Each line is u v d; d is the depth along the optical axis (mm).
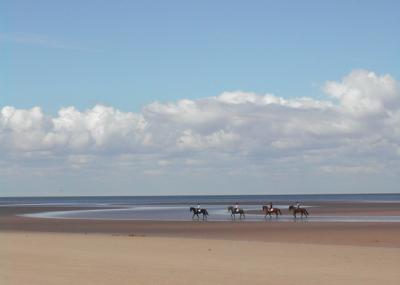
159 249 30922
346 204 134875
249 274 20953
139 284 18672
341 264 24125
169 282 19078
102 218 72875
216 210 102438
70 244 34094
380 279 19859
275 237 42562
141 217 74688
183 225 57625
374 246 34844
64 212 95125
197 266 23297
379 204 132875
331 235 43719
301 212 67312
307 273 21281
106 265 23547
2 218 75562
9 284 18594
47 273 21078
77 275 20562
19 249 30859
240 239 40938
